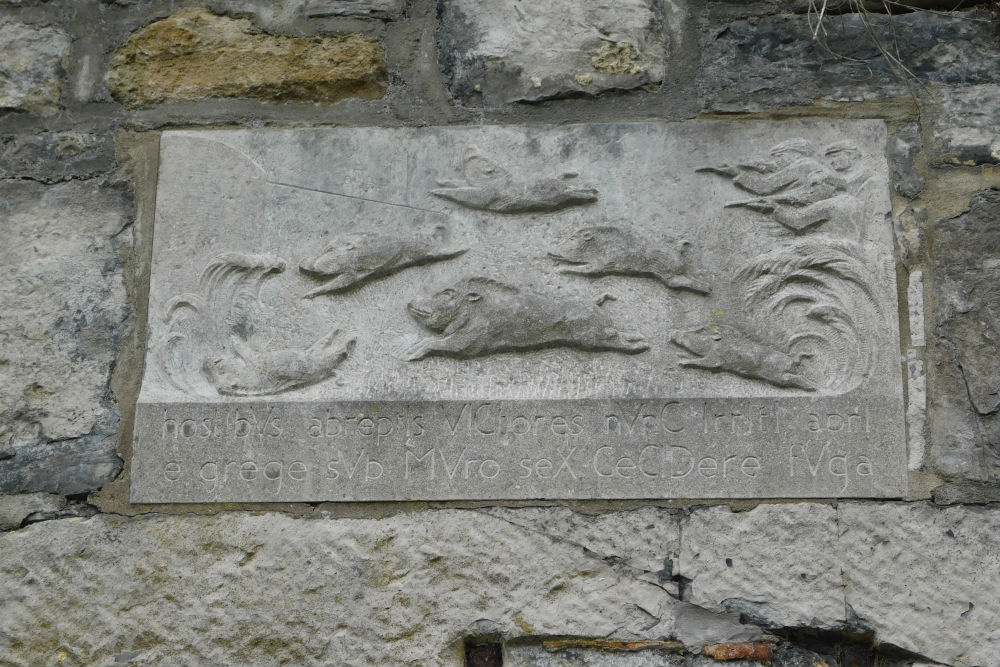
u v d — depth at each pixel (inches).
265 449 109.8
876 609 105.2
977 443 108.5
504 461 108.9
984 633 104.4
